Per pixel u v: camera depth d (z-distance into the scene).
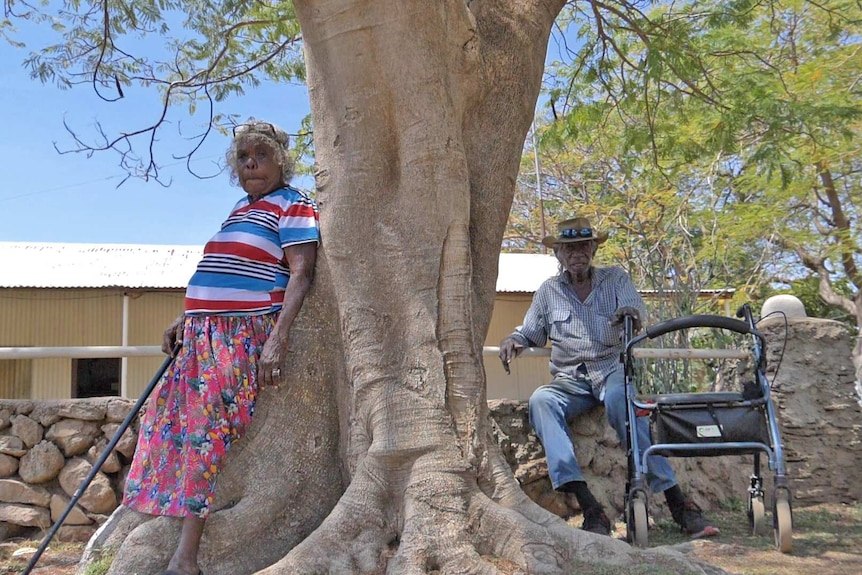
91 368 13.30
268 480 3.66
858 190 16.84
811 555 4.11
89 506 4.81
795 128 8.75
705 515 5.35
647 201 16.14
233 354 3.39
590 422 5.44
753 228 16.06
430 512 3.25
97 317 13.00
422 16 3.61
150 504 3.29
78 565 3.83
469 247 3.71
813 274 20.31
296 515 3.68
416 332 3.55
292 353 3.78
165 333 3.89
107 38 7.15
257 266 3.51
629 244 15.20
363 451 3.53
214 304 3.43
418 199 3.65
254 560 3.54
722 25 8.21
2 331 12.59
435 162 3.65
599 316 5.14
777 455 4.19
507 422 5.42
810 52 13.59
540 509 3.53
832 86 12.41
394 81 3.63
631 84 8.91
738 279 18.67
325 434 3.79
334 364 3.82
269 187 3.69
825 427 6.09
